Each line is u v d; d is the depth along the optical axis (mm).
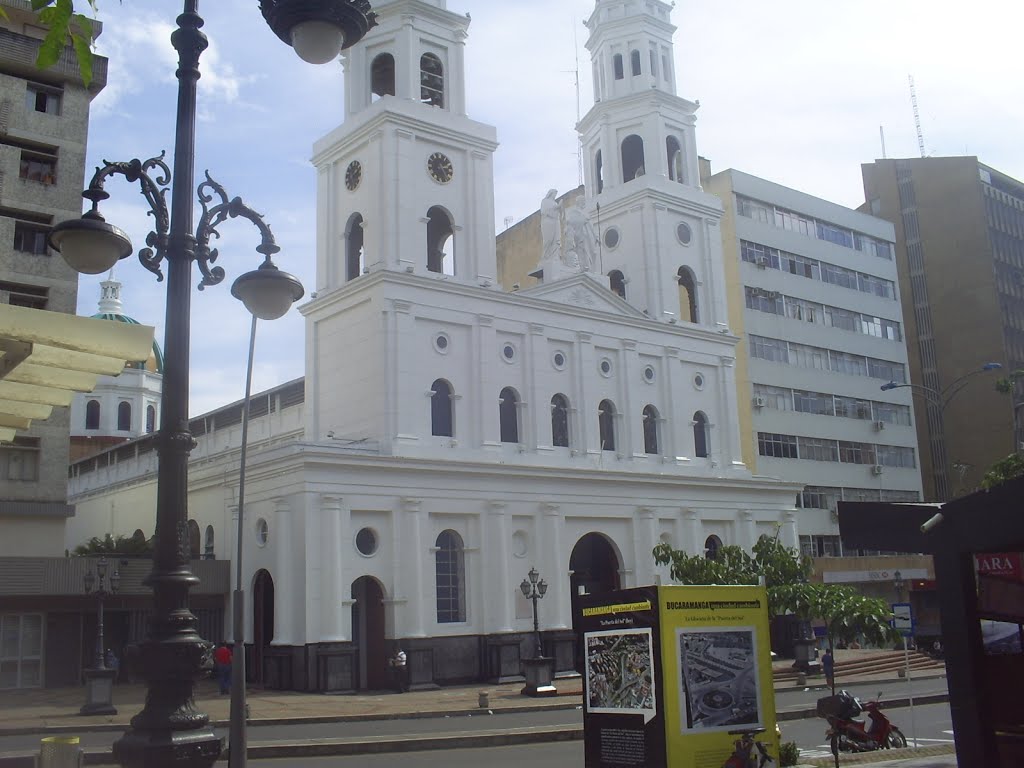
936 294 82312
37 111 40281
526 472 42219
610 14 54312
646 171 52156
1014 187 87188
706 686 15039
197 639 10461
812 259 66688
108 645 40031
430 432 40969
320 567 36969
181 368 10875
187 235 11008
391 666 37219
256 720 27984
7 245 38750
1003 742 12680
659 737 14672
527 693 34719
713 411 51594
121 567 39219
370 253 42188
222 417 55656
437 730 26422
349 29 10516
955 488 78938
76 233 10742
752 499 51094
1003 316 80875
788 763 18984
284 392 49344
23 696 34938
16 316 9195
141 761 9812
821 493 63344
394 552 38469
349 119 44094
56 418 39469
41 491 38750
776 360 62562
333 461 37438
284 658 36781
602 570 46688
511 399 44312
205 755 10102
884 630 21969
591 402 46219
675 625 14977
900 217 84562
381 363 40125
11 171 39156
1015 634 14633
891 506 12562
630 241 51562
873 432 67812
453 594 40469
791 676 40406
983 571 13719
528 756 22031
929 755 20703
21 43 39844
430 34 45062
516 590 41781
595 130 54500
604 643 15805
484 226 44625
